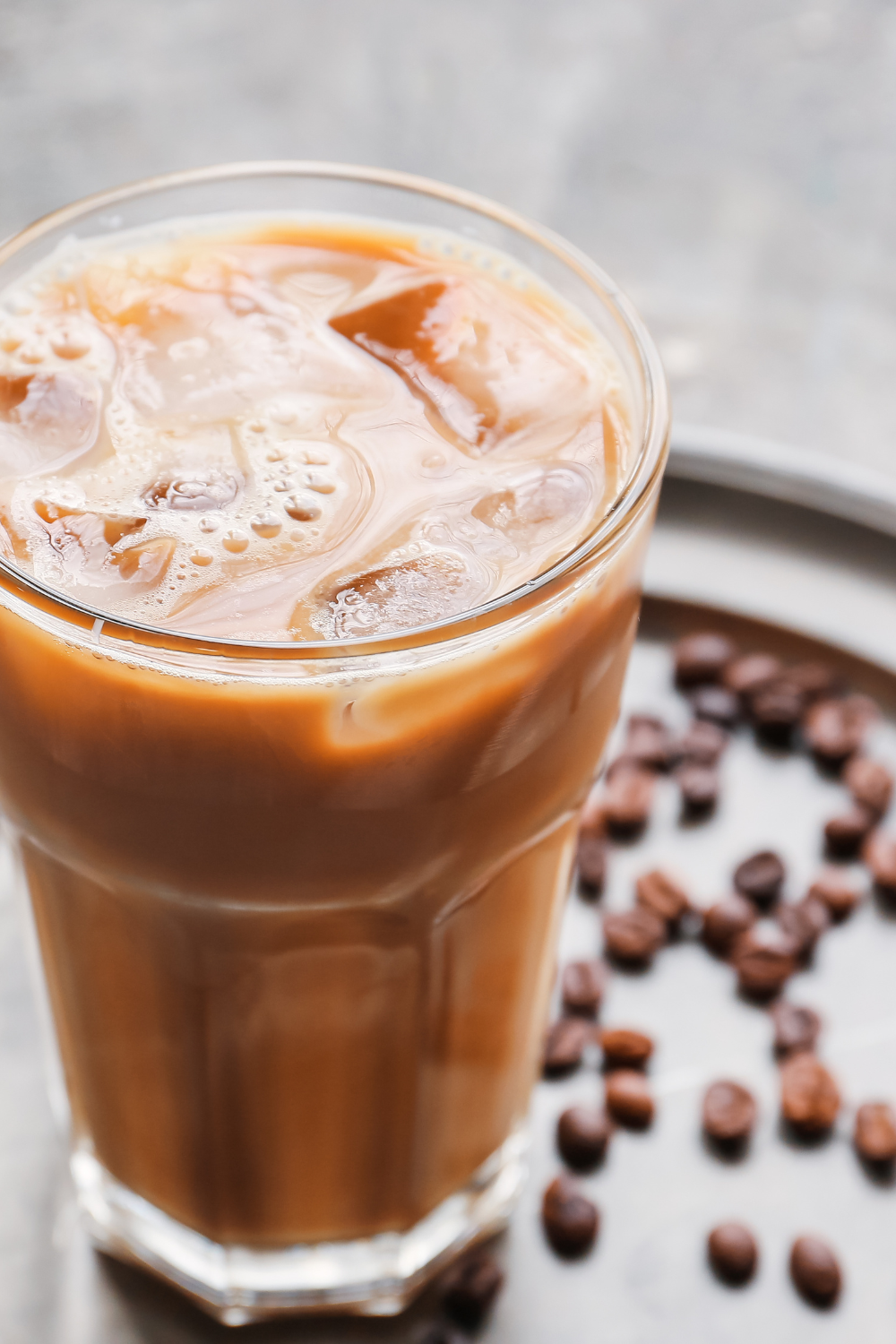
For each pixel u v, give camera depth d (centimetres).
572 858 49
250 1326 50
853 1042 54
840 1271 51
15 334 46
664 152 73
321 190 48
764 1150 52
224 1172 49
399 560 43
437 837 44
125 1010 47
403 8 78
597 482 45
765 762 58
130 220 47
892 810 57
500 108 73
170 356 46
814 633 59
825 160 73
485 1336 50
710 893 56
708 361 69
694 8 78
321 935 45
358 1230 50
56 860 46
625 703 59
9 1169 52
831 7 78
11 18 74
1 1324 50
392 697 43
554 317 47
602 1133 52
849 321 70
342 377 46
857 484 59
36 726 44
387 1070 48
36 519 43
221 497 44
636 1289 51
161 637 42
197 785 43
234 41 74
